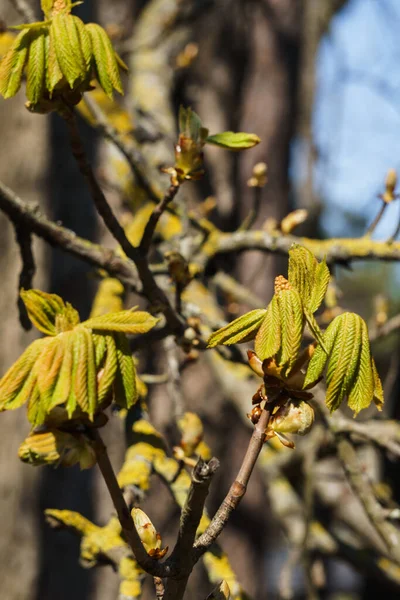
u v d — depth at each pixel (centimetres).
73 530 129
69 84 95
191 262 180
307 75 405
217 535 87
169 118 277
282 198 440
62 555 263
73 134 102
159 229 206
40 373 81
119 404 83
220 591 89
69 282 263
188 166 108
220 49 416
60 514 129
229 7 416
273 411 84
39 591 259
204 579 336
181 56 297
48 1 95
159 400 321
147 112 264
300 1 454
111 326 82
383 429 185
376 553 237
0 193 136
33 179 266
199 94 409
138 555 86
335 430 154
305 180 338
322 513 315
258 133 435
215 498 369
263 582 388
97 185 109
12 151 268
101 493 268
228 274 248
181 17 310
